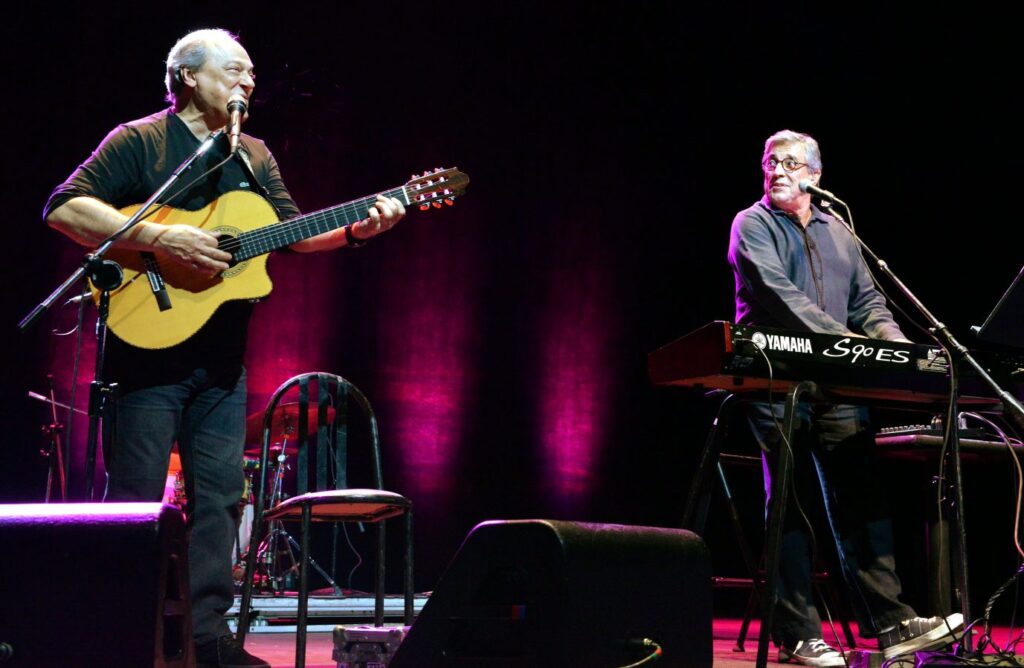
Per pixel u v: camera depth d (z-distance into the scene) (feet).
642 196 24.36
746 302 10.23
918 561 18.83
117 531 5.12
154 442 8.30
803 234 10.31
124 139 8.59
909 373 8.19
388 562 21.86
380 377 22.44
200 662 8.27
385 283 22.68
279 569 17.94
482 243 23.52
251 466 17.40
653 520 23.68
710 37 22.84
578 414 23.63
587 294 23.98
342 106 21.89
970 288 20.29
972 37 20.03
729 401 9.12
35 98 19.98
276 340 21.66
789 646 9.90
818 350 7.93
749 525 22.52
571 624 5.17
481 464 22.95
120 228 8.06
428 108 23.09
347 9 22.03
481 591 5.46
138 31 20.61
